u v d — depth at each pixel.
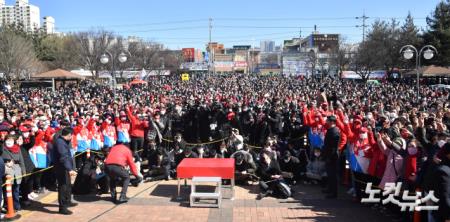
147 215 9.52
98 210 9.91
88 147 13.70
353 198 10.80
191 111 18.70
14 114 14.44
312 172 12.27
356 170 10.33
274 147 12.80
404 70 62.38
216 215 9.52
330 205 10.25
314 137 13.01
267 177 11.23
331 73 87.31
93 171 11.37
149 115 15.73
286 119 16.73
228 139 14.37
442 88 38.72
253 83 60.62
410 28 60.59
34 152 11.03
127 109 16.05
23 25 71.38
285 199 10.84
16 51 50.47
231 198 10.85
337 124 10.84
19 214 9.45
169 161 13.12
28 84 54.88
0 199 8.70
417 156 8.33
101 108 21.61
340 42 90.06
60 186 9.61
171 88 49.81
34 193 11.11
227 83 61.91
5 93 36.94
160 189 11.88
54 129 12.03
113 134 14.80
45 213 9.70
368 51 62.94
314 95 30.94
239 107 19.62
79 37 67.19
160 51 87.12
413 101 22.73
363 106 18.95
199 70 117.06
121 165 10.53
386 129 10.34
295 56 103.75
